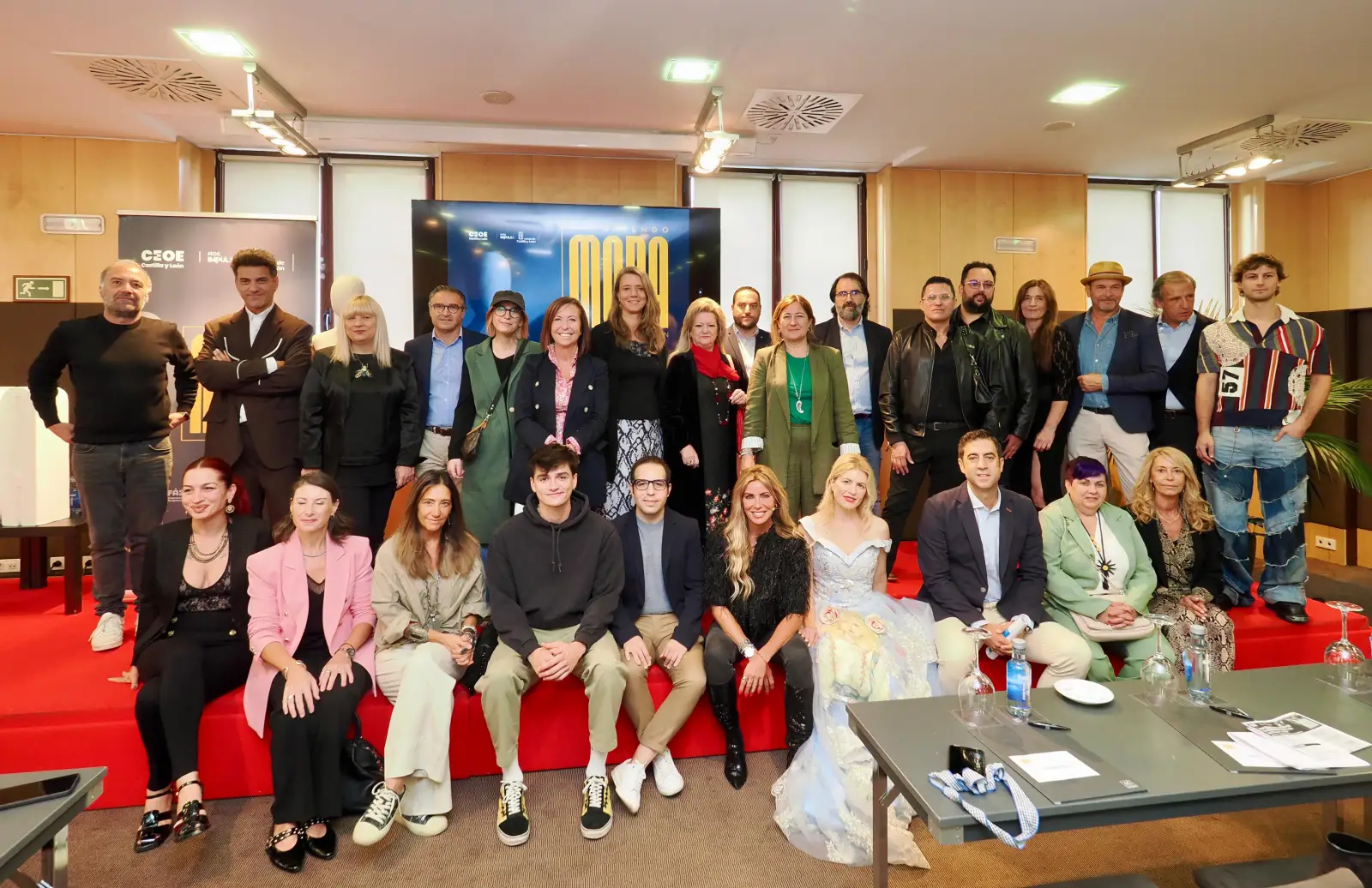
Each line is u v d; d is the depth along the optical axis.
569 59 3.93
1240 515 3.52
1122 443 3.86
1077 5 3.40
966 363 3.74
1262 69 4.09
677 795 2.55
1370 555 5.89
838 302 4.17
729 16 3.49
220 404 3.49
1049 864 2.20
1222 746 1.72
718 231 5.25
